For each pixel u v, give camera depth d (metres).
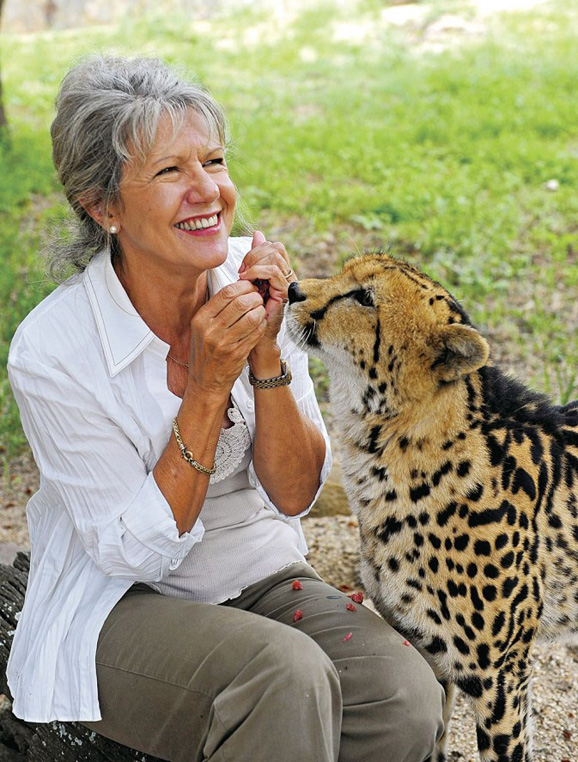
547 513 2.86
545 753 3.14
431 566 2.81
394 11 17.89
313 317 2.96
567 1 17.25
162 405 2.53
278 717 2.13
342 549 4.21
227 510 2.70
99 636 2.41
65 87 2.48
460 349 2.72
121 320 2.51
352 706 2.32
